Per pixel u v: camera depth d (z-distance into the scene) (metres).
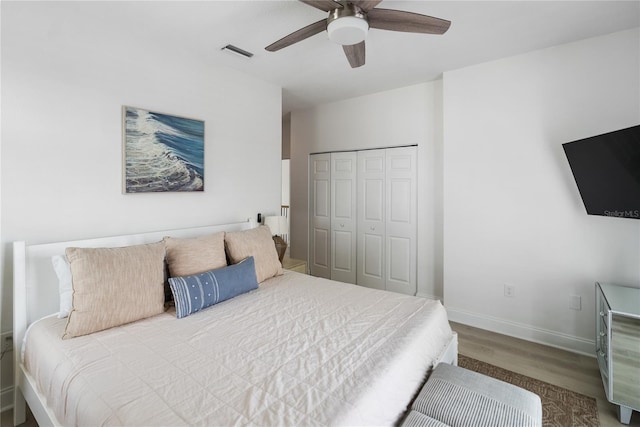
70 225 1.99
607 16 2.12
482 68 2.91
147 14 2.03
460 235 3.10
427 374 1.58
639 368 1.76
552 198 2.63
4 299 1.78
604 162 2.12
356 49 2.01
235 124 3.02
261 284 2.46
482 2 1.95
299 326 1.70
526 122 2.72
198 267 2.13
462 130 3.04
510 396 1.31
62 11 1.93
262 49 2.57
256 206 3.25
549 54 2.59
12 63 1.76
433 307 1.96
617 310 1.84
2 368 1.79
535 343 2.73
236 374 1.25
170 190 2.48
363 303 2.04
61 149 1.94
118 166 2.20
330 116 4.29
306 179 4.61
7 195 1.76
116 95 2.18
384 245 3.91
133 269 1.78
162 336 1.58
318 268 4.57
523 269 2.79
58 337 1.55
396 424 1.26
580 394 2.03
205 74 2.75
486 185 2.94
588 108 2.46
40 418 1.45
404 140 3.64
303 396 1.11
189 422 0.99
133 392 1.14
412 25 1.75
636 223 2.33
